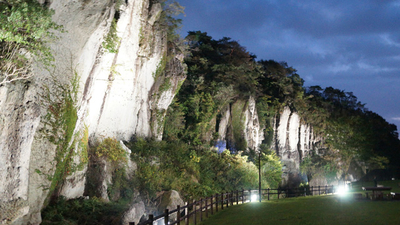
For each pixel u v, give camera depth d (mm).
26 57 12562
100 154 21000
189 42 58094
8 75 11125
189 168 31625
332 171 63688
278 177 47344
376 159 66562
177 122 39969
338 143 68438
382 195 23234
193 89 46656
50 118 14492
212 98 47406
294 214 17438
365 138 67750
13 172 11414
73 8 15609
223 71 51750
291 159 61594
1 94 11008
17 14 11492
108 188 20297
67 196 16703
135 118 28656
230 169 38375
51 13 13398
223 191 33500
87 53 17062
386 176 68375
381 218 14602
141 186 22938
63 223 14227
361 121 70938
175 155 31609
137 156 25609
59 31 14664
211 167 37188
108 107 24438
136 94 27875
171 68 33688
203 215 20031
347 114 75188
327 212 17516
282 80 66125
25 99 11812
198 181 31875
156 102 32438
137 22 25516
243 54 60938
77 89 16344
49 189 14312
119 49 23734
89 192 19203
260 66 63719
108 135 24797
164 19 31328
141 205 18703
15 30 11680
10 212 11133
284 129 61844
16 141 11469
